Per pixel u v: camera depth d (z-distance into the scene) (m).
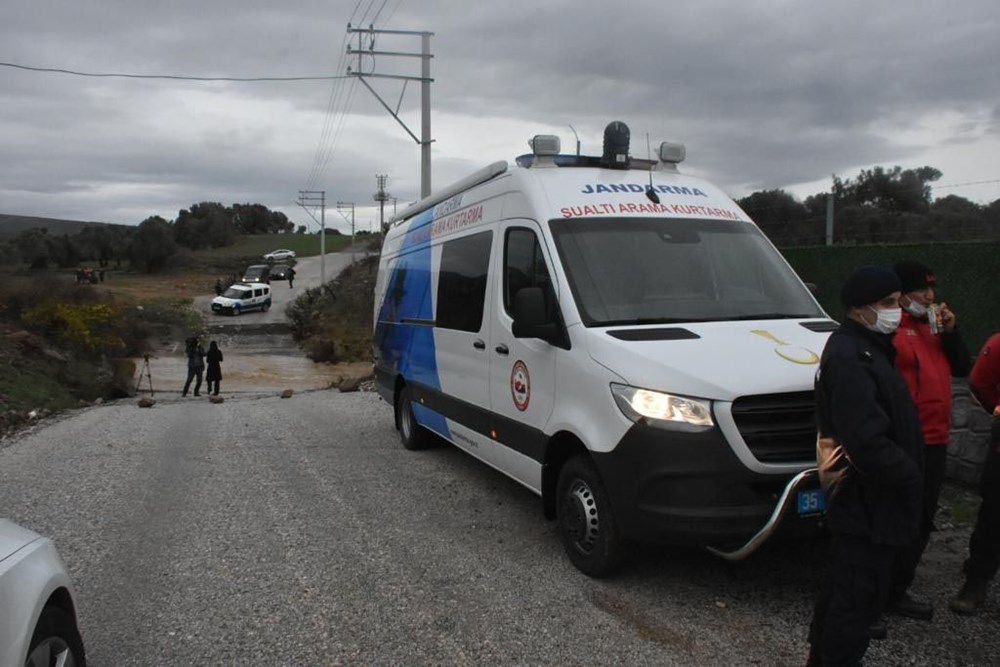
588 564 4.63
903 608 4.03
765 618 4.08
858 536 2.98
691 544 4.01
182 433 10.80
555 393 4.89
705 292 5.01
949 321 4.06
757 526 3.91
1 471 8.34
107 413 14.11
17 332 21.56
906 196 12.53
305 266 83.88
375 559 5.14
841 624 3.04
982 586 4.02
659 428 4.01
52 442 10.30
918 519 2.97
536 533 5.61
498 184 6.16
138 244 80.12
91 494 7.12
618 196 5.52
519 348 5.40
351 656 3.79
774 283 5.28
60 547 5.55
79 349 26.39
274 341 42.06
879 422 2.87
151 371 30.14
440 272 7.43
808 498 3.93
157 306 46.47
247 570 4.99
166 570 5.04
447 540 5.50
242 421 12.02
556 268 4.99
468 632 4.00
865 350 3.02
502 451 5.83
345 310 44.53
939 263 6.16
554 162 5.94
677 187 5.83
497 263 5.92
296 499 6.76
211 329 44.41
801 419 4.07
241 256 96.69
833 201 8.08
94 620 4.27
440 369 7.28
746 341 4.42
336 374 29.70
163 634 4.08
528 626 4.05
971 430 5.92
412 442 8.73
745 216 5.82
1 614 2.58
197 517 6.26
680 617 4.11
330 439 9.87
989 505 3.93
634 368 4.21
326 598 4.50
